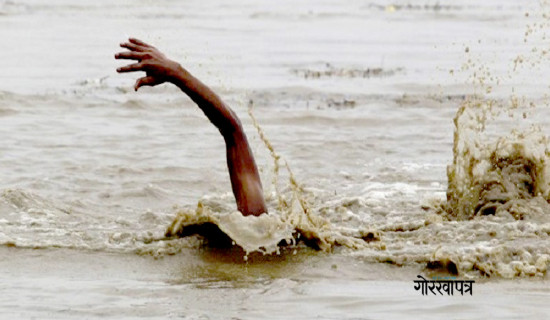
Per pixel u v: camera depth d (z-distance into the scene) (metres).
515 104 38.66
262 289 20.02
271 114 42.47
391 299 19.44
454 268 21.08
